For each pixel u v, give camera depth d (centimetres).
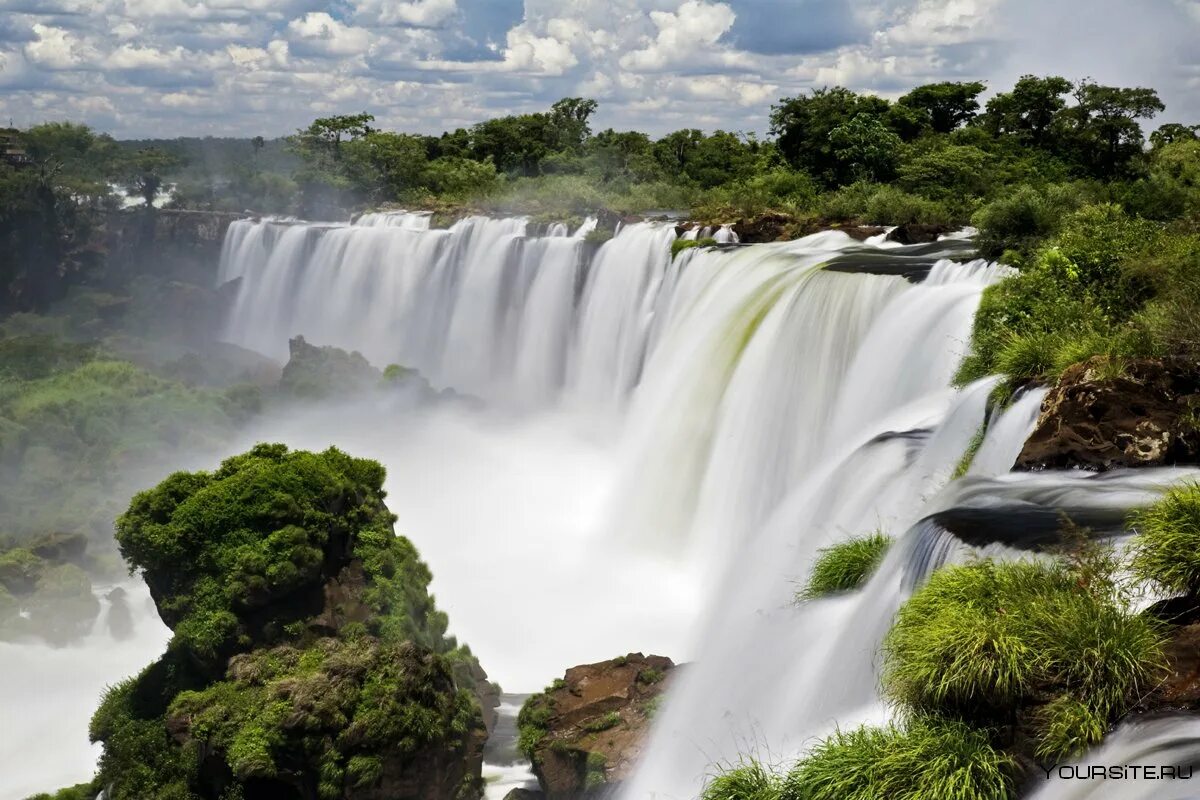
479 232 6931
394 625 2733
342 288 7725
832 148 8069
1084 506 2153
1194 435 2373
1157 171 7106
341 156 10562
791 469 3969
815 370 4012
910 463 2892
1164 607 1773
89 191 9850
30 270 9650
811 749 1894
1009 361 2812
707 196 8194
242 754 2373
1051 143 8494
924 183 7012
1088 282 3312
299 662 2577
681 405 4469
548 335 6231
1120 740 1570
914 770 1658
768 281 4481
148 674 2712
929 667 1744
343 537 2819
